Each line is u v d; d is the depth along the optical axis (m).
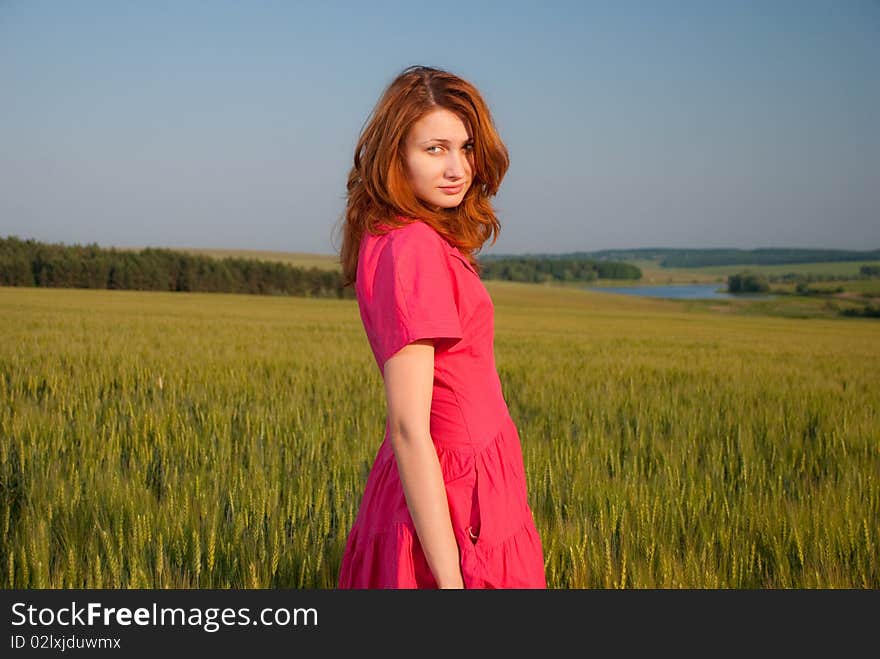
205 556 2.96
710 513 3.55
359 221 1.56
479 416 1.50
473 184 1.57
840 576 2.92
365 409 6.75
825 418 6.90
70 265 68.69
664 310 73.62
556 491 3.67
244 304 48.69
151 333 17.94
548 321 38.75
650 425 6.24
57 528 3.15
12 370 9.22
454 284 1.46
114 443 4.90
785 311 78.56
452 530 1.39
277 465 4.40
